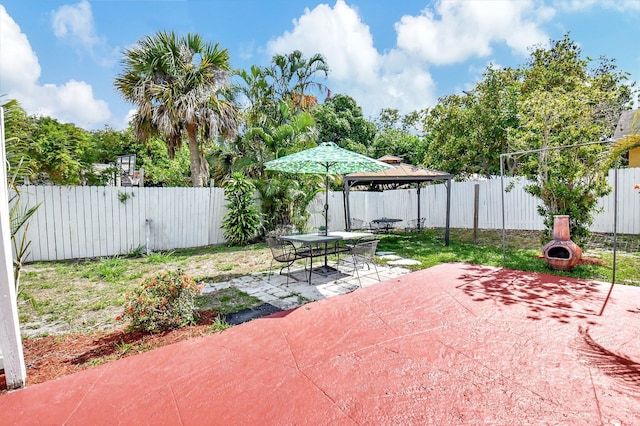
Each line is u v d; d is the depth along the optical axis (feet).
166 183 49.78
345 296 15.44
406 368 8.97
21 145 13.28
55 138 29.09
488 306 13.56
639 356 9.29
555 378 8.32
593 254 22.95
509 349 9.87
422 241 33.58
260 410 7.39
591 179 21.22
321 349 10.21
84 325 12.91
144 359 9.91
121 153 52.06
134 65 31.73
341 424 6.88
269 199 35.27
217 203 33.55
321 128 68.80
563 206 22.18
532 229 35.24
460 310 13.21
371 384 8.27
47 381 8.87
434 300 14.53
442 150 44.70
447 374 8.63
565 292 15.03
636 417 6.85
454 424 6.79
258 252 28.60
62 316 13.85
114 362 9.77
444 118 44.96
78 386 8.57
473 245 29.78
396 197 48.55
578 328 11.17
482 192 39.58
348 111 76.02
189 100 31.65
